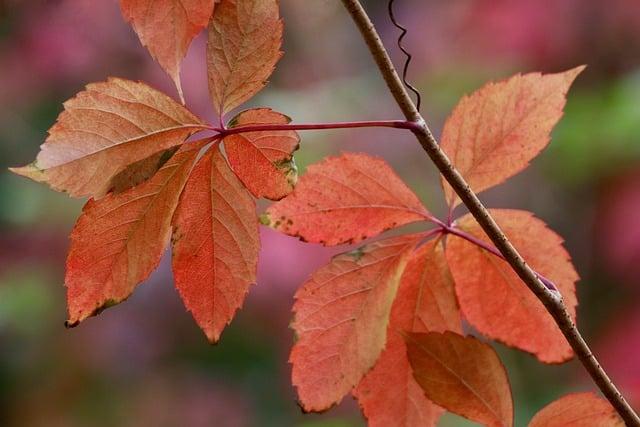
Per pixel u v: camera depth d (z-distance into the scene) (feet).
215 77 2.84
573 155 6.64
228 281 2.88
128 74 7.37
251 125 2.83
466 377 2.91
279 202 2.95
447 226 2.97
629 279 6.89
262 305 6.43
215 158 2.85
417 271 2.99
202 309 2.89
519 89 2.96
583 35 7.13
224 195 2.86
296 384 2.95
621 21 6.98
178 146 2.83
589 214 7.19
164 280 7.18
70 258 2.85
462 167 2.97
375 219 2.96
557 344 3.00
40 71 7.35
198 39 7.06
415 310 3.00
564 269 2.98
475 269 2.99
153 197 2.85
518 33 7.27
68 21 7.00
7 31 7.15
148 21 2.85
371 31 2.83
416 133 2.85
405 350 2.99
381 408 3.00
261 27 2.83
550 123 2.96
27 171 2.80
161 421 7.31
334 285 2.96
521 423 6.61
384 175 2.95
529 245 2.98
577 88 7.00
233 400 7.31
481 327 3.01
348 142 7.37
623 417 2.88
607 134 6.49
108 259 2.86
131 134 2.82
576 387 6.63
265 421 7.28
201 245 2.87
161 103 2.82
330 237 2.96
